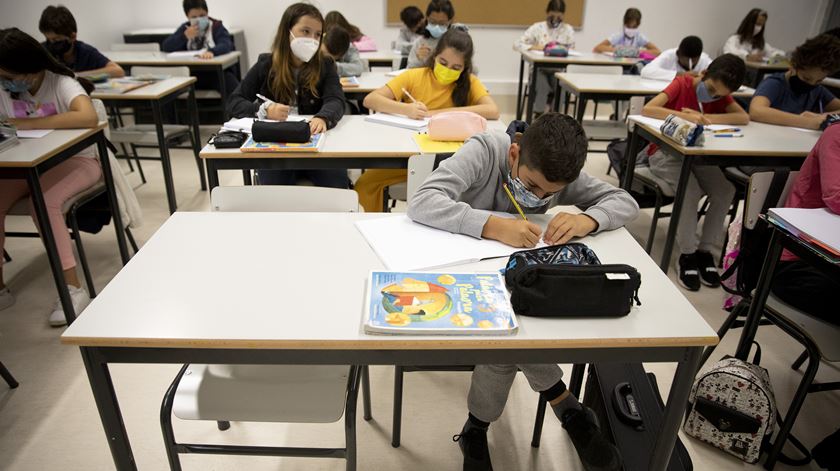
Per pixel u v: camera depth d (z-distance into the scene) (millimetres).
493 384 1360
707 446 1638
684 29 6059
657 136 2412
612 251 1245
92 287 2283
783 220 1373
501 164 1407
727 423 1557
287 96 2443
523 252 1088
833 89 4379
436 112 2500
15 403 1727
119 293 1023
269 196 1519
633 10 5402
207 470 1497
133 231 2902
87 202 2324
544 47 5234
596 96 3570
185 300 1007
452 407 1763
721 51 6164
